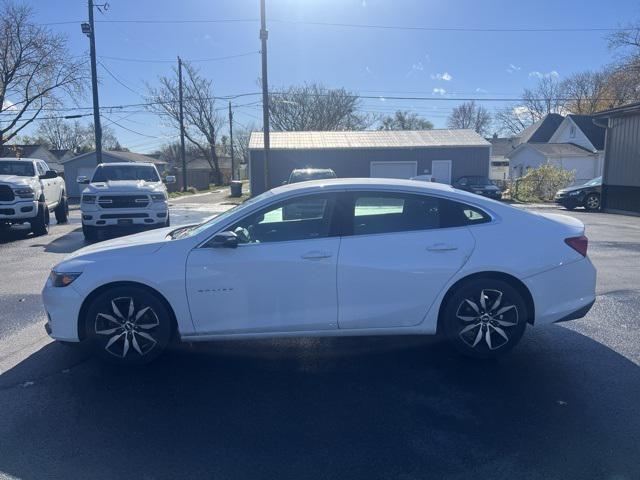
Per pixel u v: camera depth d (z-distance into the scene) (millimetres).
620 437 3199
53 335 4289
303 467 2918
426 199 4414
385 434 3266
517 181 29906
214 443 3180
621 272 7941
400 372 4227
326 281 4215
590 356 4527
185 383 4047
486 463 2943
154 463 2973
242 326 4266
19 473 2887
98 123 25406
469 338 4375
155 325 4270
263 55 24266
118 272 4180
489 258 4266
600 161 36719
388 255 4242
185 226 5441
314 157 31203
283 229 4551
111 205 11625
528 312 4418
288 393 3863
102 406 3674
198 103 50031
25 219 12414
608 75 33250
